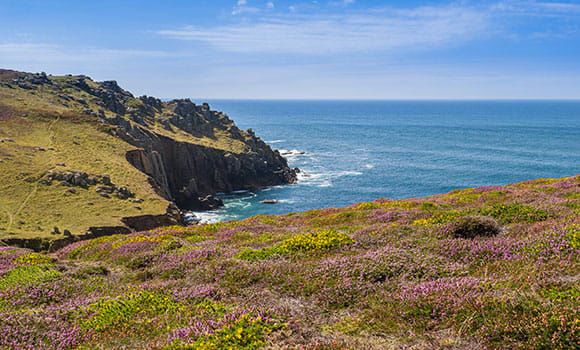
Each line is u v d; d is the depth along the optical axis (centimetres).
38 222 6650
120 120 13675
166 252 1991
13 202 7306
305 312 1102
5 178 8088
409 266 1307
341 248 1689
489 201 2809
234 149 14088
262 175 13150
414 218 2427
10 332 1048
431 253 1448
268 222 2994
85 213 7300
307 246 1720
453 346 845
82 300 1357
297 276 1360
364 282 1238
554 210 2008
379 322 988
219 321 1002
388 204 3147
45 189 8031
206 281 1456
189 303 1234
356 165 14988
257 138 17000
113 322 1098
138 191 8944
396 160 15962
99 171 9469
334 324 1030
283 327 977
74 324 1104
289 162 15700
